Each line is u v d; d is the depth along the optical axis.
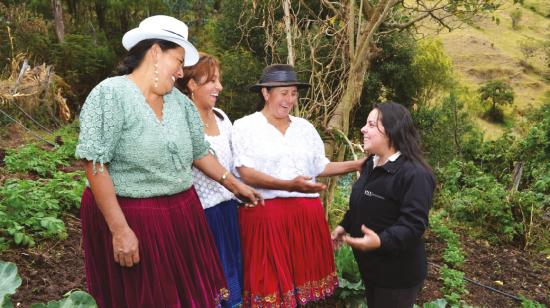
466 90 30.06
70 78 18.95
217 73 3.03
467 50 52.34
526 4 63.03
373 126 2.89
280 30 5.00
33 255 4.10
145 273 2.34
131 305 2.35
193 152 2.67
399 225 2.74
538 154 10.22
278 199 3.15
